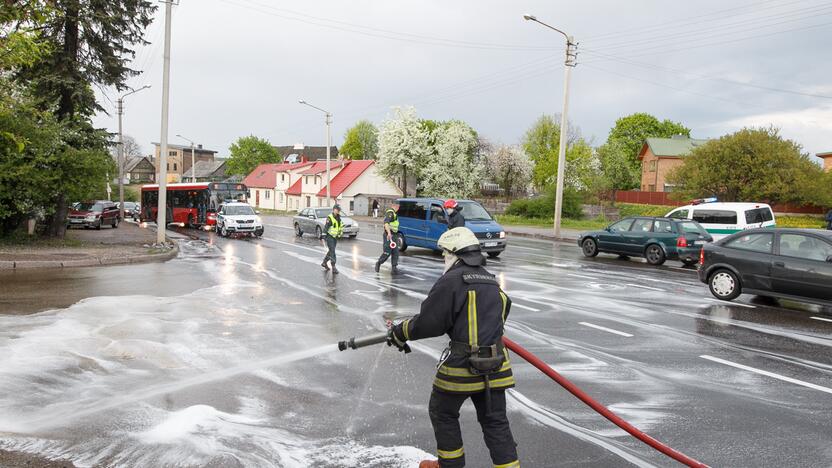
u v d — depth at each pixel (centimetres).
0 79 1631
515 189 6131
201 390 568
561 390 586
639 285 1334
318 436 464
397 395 563
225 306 995
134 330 787
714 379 631
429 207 1969
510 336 817
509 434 348
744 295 1212
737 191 3312
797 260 1027
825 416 525
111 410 508
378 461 420
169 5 2106
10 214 1938
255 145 9938
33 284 1217
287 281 1328
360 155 10038
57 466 401
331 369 645
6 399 526
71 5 2031
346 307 1013
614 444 457
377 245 2375
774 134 3300
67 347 695
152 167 11700
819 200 3275
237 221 2794
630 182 6341
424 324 345
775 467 424
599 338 812
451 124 5734
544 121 7025
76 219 3228
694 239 1767
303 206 6981
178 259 1806
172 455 423
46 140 1912
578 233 3253
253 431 470
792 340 812
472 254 357
